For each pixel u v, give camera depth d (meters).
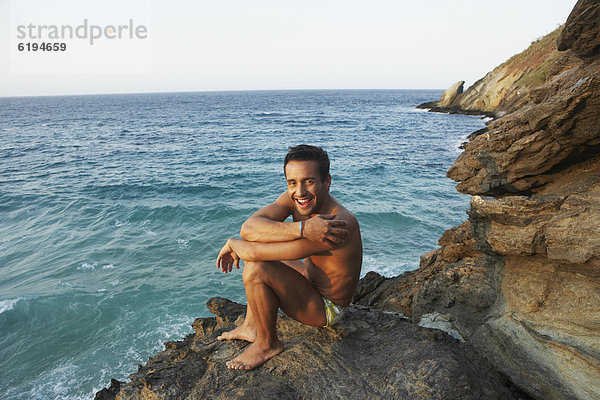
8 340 9.22
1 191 23.09
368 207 18.55
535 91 4.04
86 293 11.05
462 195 20.69
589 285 2.87
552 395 2.92
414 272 6.59
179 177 26.77
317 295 2.93
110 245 14.67
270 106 132.25
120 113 107.19
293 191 2.56
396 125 60.62
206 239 15.20
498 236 3.38
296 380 2.66
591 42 3.35
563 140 3.44
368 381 2.58
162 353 3.92
